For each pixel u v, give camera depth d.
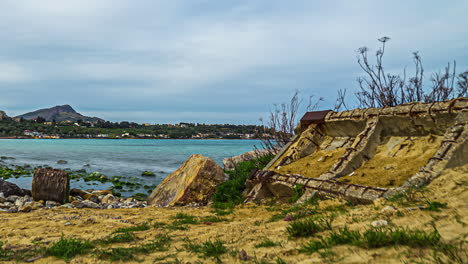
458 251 2.68
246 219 6.62
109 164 29.33
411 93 11.97
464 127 6.62
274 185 9.24
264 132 15.55
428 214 4.05
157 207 10.29
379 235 3.19
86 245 4.59
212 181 11.30
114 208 10.35
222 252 3.80
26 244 4.90
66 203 10.90
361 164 8.25
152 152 49.53
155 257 3.89
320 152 10.13
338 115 10.13
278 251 3.54
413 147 7.87
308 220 4.47
